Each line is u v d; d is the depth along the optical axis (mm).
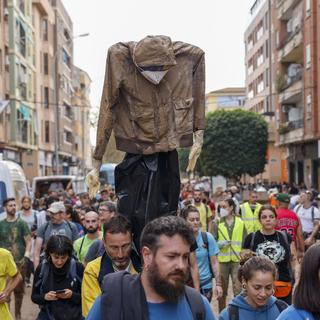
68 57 72438
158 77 4598
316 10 36375
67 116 72188
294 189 33906
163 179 4812
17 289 10680
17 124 43250
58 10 63219
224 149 53688
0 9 39875
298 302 3830
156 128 4664
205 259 8602
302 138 39375
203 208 14023
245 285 5242
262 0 64250
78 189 36062
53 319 6750
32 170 51406
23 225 11258
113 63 4641
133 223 4828
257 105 68000
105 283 3258
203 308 3273
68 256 6750
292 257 8500
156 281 3096
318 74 36312
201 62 4797
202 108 4828
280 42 45656
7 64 42094
